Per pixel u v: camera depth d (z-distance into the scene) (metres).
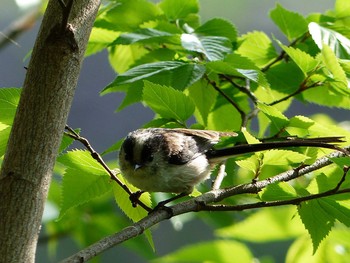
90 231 11.35
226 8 20.98
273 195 7.64
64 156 7.89
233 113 10.41
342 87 8.88
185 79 8.61
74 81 6.34
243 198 11.02
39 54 6.24
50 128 6.16
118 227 11.40
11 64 22.98
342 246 9.20
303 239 9.23
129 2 10.43
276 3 10.58
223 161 9.34
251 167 7.86
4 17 17.88
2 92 7.35
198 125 9.73
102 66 22.66
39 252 17.59
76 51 6.31
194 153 9.34
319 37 8.80
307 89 9.95
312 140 7.97
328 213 7.69
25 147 6.08
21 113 6.18
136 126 22.38
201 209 7.62
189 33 9.96
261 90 10.73
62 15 6.22
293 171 8.11
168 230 17.30
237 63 8.85
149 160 8.95
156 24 10.01
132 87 9.29
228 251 8.66
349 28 10.26
